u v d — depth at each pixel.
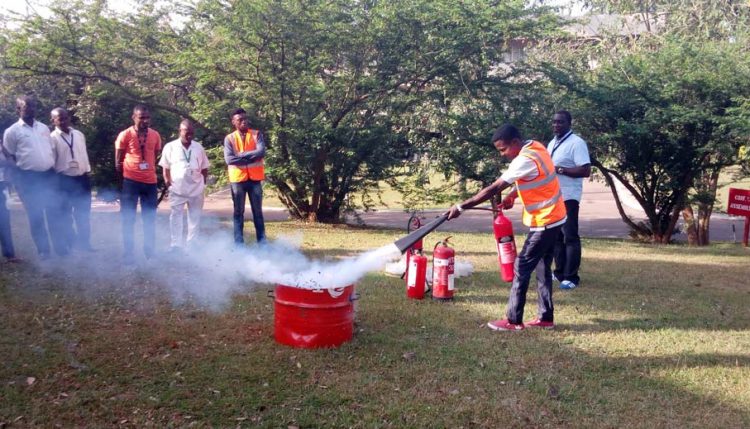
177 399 3.98
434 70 12.53
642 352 5.09
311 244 10.20
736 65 11.84
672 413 3.97
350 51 12.56
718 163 12.40
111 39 12.30
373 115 13.08
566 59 15.20
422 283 6.55
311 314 4.89
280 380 4.30
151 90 12.82
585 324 5.87
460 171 13.02
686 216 13.91
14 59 11.59
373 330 5.46
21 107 7.54
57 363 4.48
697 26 15.26
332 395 4.08
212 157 12.76
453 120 12.73
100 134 12.87
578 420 3.86
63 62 12.12
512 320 5.60
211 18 12.62
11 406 3.82
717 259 9.88
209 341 5.03
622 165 12.92
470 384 4.34
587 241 12.11
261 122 12.49
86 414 3.76
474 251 9.87
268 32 11.54
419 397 4.10
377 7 12.05
